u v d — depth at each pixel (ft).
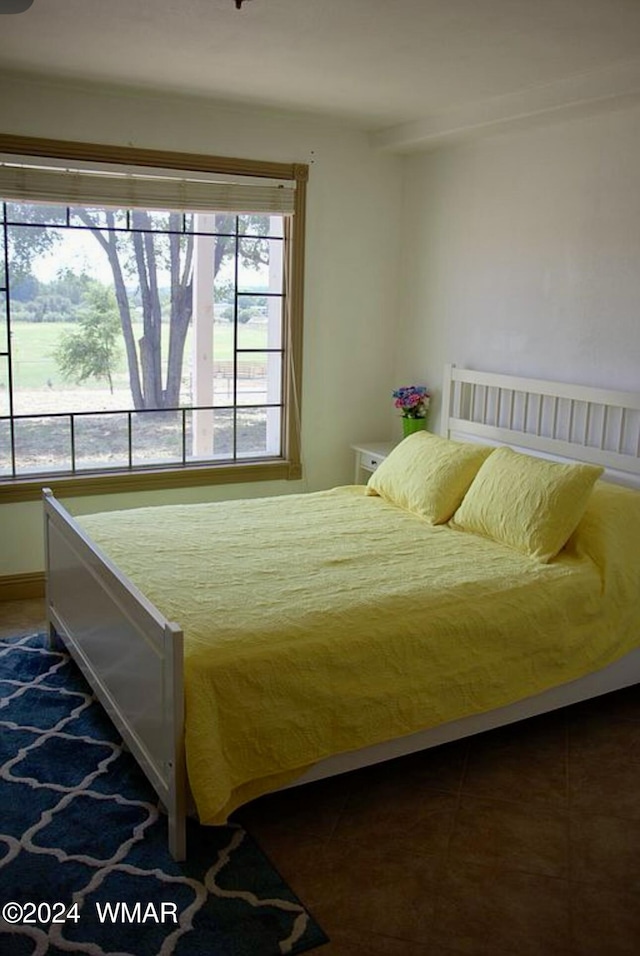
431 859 8.23
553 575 10.36
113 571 9.14
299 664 8.31
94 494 14.82
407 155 16.19
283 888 7.73
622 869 8.15
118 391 14.96
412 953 7.04
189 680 7.77
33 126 13.17
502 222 14.12
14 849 8.11
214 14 9.51
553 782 9.59
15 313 13.88
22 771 9.36
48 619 12.48
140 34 10.34
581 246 12.68
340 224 15.94
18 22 9.98
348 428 16.90
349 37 10.16
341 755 8.75
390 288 16.74
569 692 10.38
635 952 7.11
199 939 7.09
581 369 12.85
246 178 14.82
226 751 7.96
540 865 8.18
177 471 15.38
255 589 9.62
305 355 16.15
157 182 14.20
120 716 9.29
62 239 14.05
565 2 8.75
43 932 7.12
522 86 12.10
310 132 15.29
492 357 14.56
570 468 11.23
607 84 11.05
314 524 12.35
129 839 8.29
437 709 9.16
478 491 12.12
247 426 16.19
